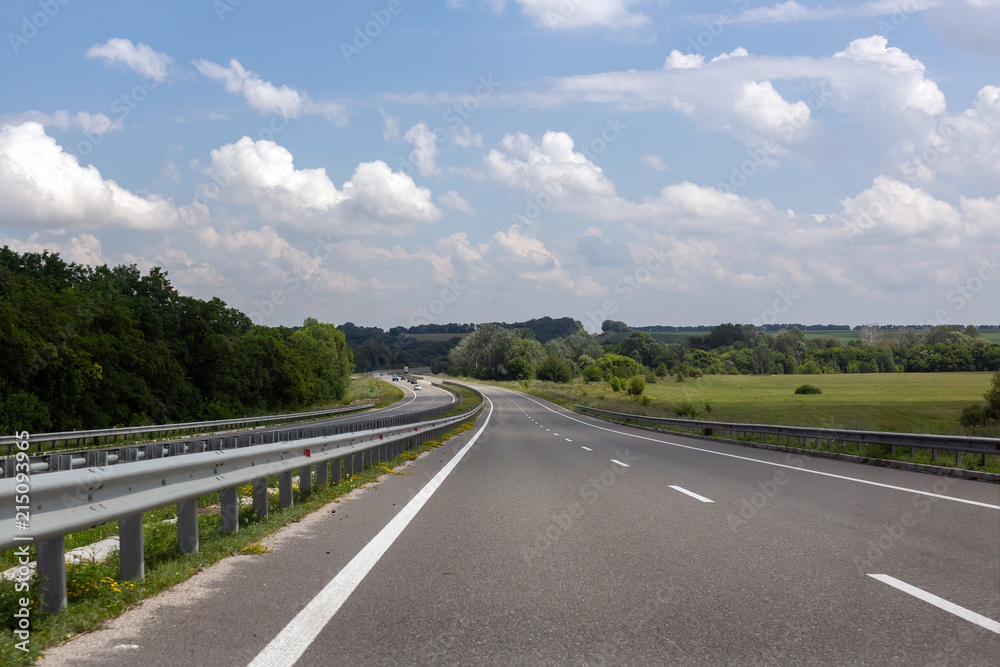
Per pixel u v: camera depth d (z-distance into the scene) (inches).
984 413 1620.3
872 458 685.3
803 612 194.1
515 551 276.2
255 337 2913.4
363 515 367.6
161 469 232.7
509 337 6865.2
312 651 163.6
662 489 474.3
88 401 1681.8
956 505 391.2
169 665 154.6
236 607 198.5
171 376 2094.0
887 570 242.2
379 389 5211.6
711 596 210.7
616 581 229.1
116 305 1984.5
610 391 4101.9
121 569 218.7
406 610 196.5
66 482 182.2
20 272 2053.4
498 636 174.9
